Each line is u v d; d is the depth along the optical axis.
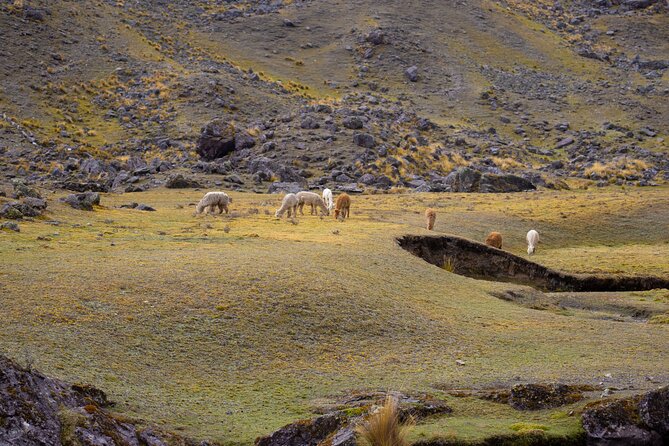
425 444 10.53
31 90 88.69
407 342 16.94
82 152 72.25
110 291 17.00
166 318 15.88
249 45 127.44
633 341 18.34
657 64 138.88
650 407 11.23
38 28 103.69
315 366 14.80
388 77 120.50
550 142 102.69
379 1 150.38
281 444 10.62
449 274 27.12
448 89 118.88
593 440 11.09
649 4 171.50
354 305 18.59
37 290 16.47
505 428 11.16
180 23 130.00
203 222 32.72
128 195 52.81
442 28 142.38
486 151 89.88
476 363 15.59
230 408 12.23
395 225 36.22
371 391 12.99
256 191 60.34
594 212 48.56
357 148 74.94
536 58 137.75
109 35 109.44
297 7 146.88
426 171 74.88
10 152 69.44
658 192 68.00
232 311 16.77
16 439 9.01
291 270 20.75
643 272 33.84
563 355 16.61
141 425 10.63
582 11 170.25
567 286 33.03
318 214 39.81
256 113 90.88
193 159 73.50
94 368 12.98
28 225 26.66
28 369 10.13
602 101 120.38
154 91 93.38
